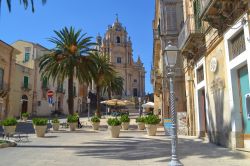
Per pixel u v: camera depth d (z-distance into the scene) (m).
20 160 9.32
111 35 95.62
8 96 40.00
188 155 10.20
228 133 11.84
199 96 16.89
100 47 95.38
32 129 26.91
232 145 11.38
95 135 20.58
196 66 16.97
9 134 17.50
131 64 96.25
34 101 53.50
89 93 77.88
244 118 10.95
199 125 16.70
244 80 10.93
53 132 23.44
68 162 9.00
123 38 96.56
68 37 29.83
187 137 17.17
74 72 31.09
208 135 14.67
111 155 10.52
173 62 7.81
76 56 29.91
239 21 10.41
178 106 24.95
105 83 42.84
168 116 26.28
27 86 51.44
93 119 26.52
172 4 27.12
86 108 75.06
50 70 30.09
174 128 7.23
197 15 15.74
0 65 37.34
